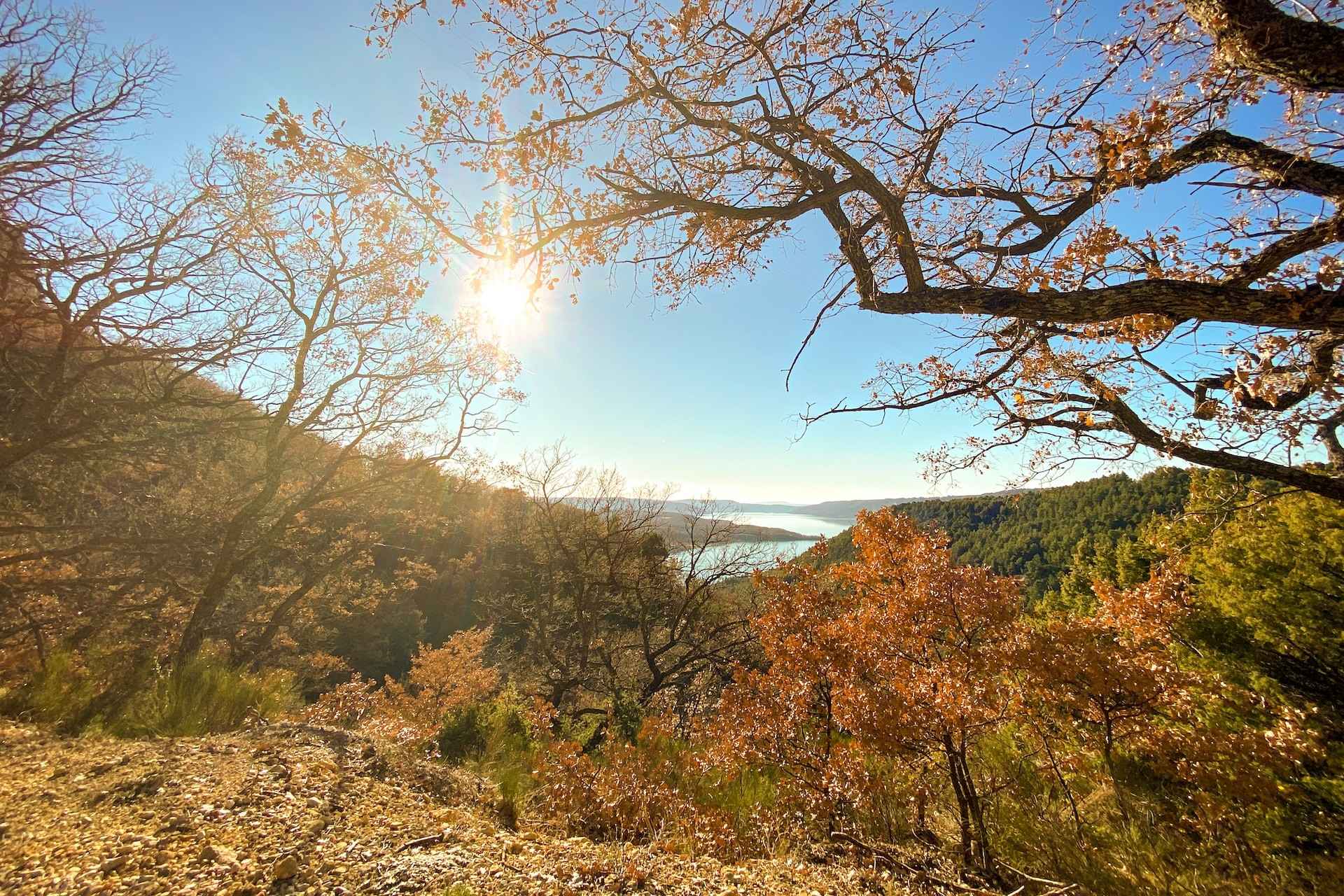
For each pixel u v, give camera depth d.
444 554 26.42
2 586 7.65
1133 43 3.04
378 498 15.66
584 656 19.70
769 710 6.25
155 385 9.65
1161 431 5.17
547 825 4.24
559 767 4.95
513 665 22.12
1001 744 6.81
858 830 5.36
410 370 12.91
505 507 26.97
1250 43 2.25
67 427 8.46
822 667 6.20
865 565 6.88
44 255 7.31
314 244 10.91
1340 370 3.57
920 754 5.51
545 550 22.41
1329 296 2.29
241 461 13.09
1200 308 2.56
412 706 11.24
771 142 3.62
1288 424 4.31
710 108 4.15
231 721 5.72
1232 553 8.53
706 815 4.80
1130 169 2.97
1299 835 4.82
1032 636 5.38
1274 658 8.12
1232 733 5.22
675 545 22.02
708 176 4.39
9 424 7.74
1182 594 6.57
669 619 21.12
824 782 5.48
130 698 5.61
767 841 4.68
